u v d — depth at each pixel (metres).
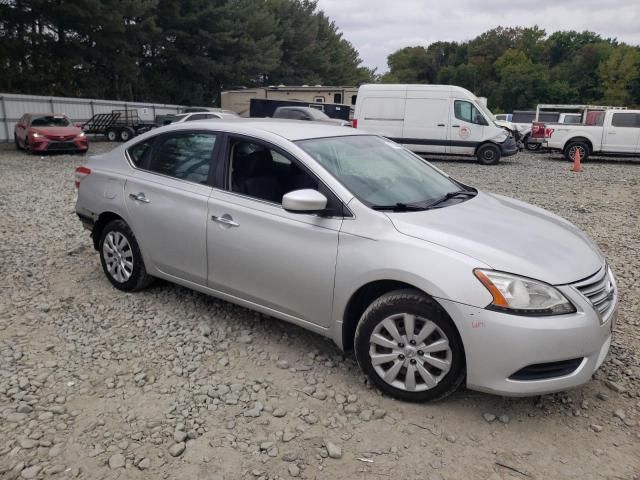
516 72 86.31
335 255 3.31
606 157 21.20
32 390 3.27
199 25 36.75
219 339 3.98
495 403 3.22
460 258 2.96
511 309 2.83
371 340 3.23
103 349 3.81
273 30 44.09
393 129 18.08
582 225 8.13
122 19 29.94
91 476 2.58
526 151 23.80
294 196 3.26
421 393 3.13
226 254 3.85
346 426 2.99
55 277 5.22
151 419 3.02
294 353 3.80
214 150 4.07
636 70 74.75
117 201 4.57
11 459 2.67
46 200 9.66
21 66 29.17
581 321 2.86
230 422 3.00
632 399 3.30
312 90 29.31
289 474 2.62
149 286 4.90
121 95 36.44
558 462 2.73
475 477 2.62
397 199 3.57
